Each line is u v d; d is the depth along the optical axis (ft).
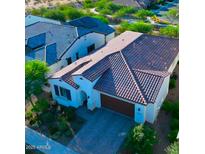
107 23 181.06
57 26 141.28
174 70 115.75
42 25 146.51
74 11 194.90
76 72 92.07
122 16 213.87
